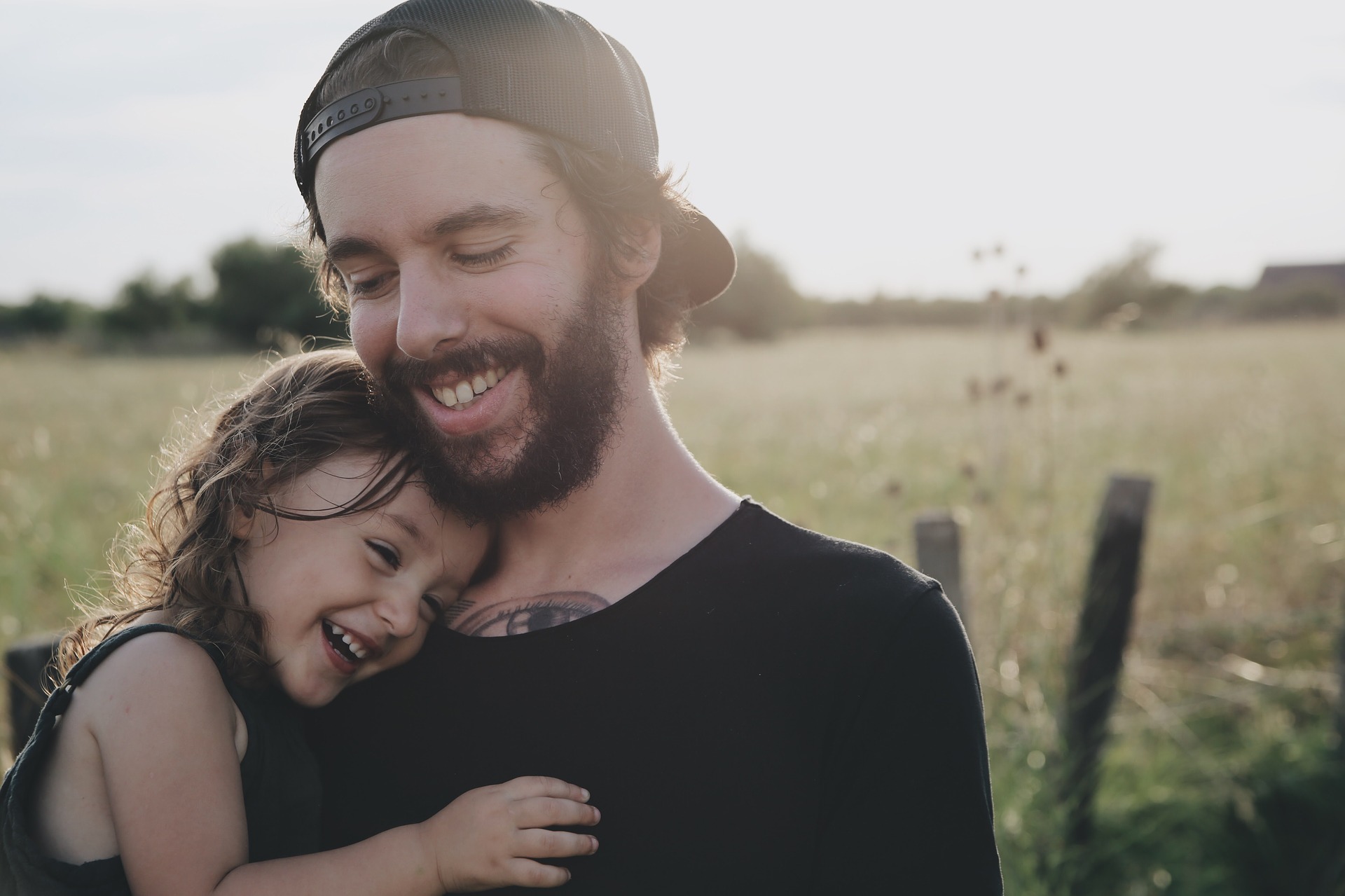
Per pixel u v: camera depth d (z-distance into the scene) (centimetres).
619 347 116
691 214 133
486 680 112
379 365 113
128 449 953
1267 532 564
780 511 531
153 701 108
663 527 117
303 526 121
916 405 1344
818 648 103
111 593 165
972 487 306
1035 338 289
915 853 96
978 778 99
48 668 178
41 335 4172
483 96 103
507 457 109
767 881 99
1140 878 292
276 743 119
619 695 106
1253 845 311
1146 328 3428
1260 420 973
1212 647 464
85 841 106
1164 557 548
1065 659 304
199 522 124
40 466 699
